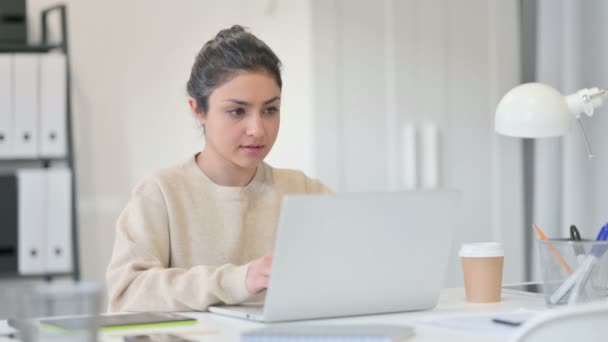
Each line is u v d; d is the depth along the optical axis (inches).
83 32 127.9
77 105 127.5
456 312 56.9
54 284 36.0
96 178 128.2
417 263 56.4
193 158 74.5
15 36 119.3
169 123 131.3
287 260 51.1
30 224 117.2
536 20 133.6
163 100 131.2
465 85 130.2
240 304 61.3
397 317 54.8
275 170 77.8
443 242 57.3
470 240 130.9
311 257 51.8
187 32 132.0
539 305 60.6
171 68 131.5
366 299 55.1
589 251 55.9
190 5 132.0
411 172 125.6
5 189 116.7
